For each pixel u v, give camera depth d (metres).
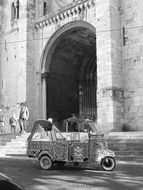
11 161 16.80
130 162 14.59
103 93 24.70
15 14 36.78
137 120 24.61
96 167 13.73
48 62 32.75
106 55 24.97
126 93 25.62
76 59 36.12
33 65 33.16
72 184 9.35
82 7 28.84
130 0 26.19
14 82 35.03
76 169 13.14
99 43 25.66
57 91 34.22
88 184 9.33
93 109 37.25
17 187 2.90
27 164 15.30
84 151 12.82
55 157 13.02
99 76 25.23
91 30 28.50
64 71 35.25
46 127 13.70
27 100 31.86
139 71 24.94
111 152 12.67
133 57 25.47
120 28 26.59
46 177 10.80
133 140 18.22
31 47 33.19
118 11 26.59
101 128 24.30
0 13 38.69
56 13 31.36
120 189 8.52
